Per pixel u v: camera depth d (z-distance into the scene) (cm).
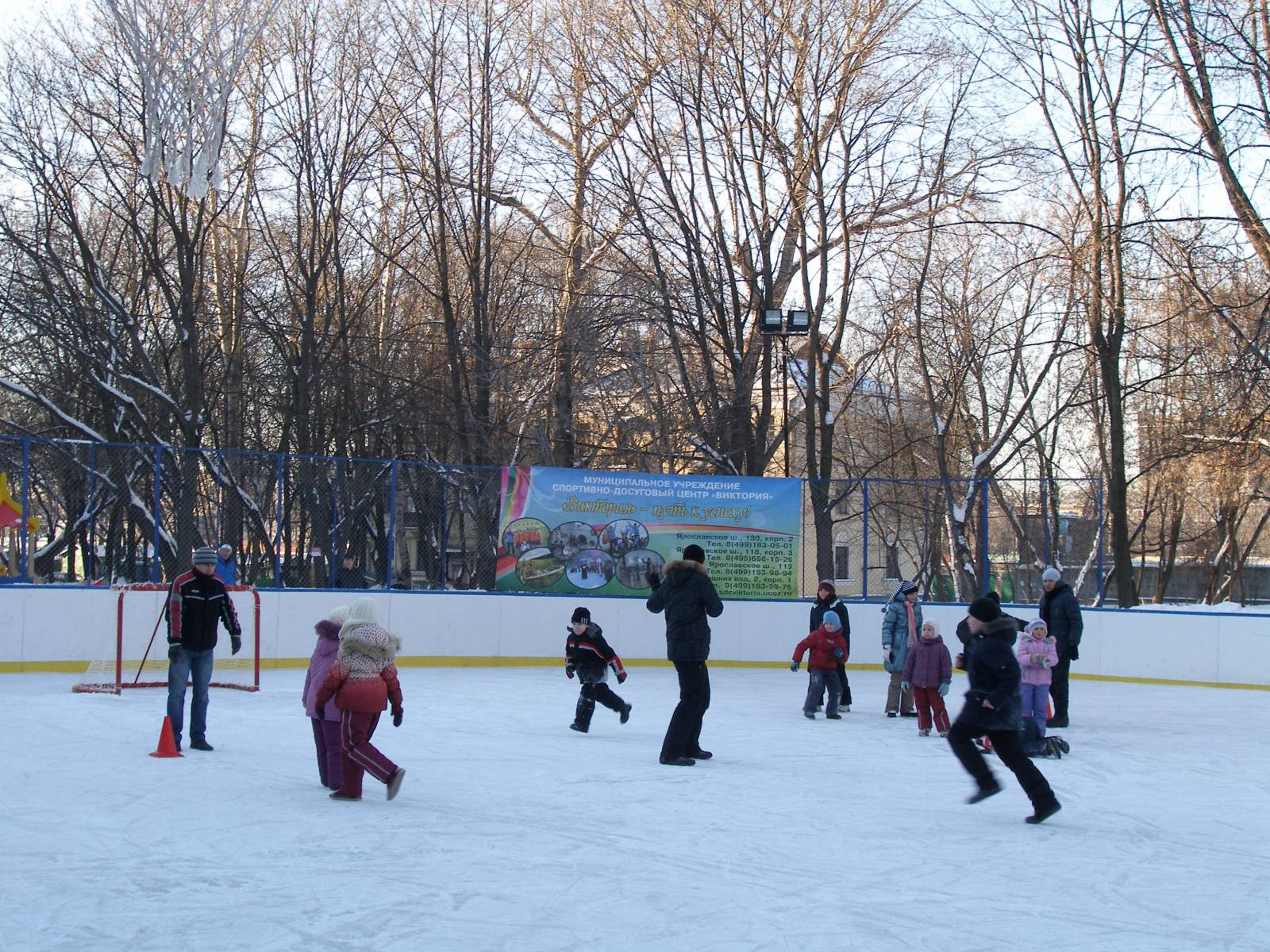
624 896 643
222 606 1117
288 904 615
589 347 2645
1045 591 1479
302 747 1142
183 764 1026
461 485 2102
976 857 759
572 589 2130
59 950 535
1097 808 949
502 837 780
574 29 2800
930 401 3170
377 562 2050
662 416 2678
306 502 2022
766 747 1234
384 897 630
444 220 2902
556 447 2792
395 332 3262
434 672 1947
